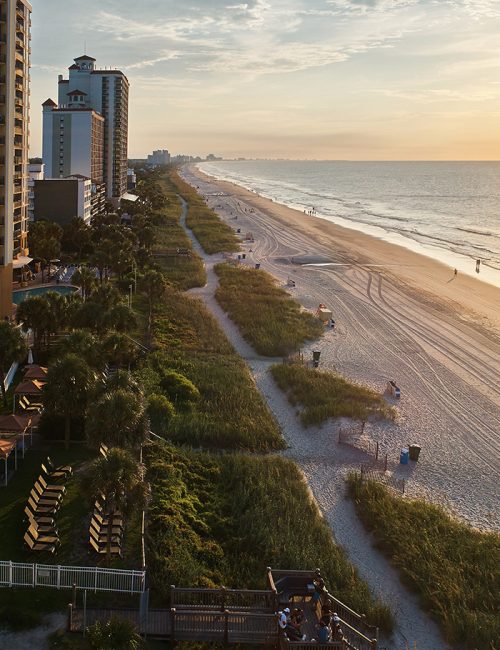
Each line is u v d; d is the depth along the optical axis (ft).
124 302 255.91
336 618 91.50
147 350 221.87
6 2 245.24
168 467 137.39
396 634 99.09
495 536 124.47
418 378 212.02
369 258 442.09
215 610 93.97
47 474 127.85
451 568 113.19
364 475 146.61
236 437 160.15
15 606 89.92
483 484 147.02
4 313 251.19
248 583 104.88
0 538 106.63
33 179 442.50
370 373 215.31
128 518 111.55
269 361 227.20
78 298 225.56
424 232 607.78
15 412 156.35
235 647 89.30
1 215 246.88
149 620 91.09
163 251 428.97
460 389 203.62
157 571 102.78
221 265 393.09
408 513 130.41
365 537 124.77
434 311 298.35
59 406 139.33
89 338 167.73
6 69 245.65
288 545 116.06
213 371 205.26
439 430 173.88
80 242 386.32
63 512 116.47
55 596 93.35
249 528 121.29
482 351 241.55
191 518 120.88
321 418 174.40
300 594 101.71
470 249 501.97
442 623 100.42
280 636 89.61
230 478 139.85
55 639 84.12
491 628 98.17
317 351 227.20
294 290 338.13
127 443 124.06
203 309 289.12
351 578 108.47
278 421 175.11
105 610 91.66
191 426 161.99
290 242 511.81
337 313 291.17
